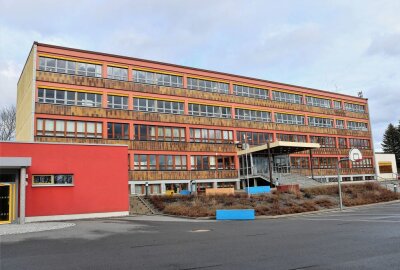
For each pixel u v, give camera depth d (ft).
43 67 113.91
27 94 119.24
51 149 75.15
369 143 220.23
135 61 133.59
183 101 143.64
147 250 33.22
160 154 133.80
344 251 29.78
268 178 136.46
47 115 111.34
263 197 94.58
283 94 181.16
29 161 66.90
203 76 151.74
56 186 74.64
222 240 38.83
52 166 74.64
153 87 136.46
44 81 112.68
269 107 172.24
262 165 151.94
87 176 78.38
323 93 200.34
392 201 107.86
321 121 195.72
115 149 82.94
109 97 125.49
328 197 104.17
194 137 144.15
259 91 171.53
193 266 25.89
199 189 130.41
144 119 131.54
